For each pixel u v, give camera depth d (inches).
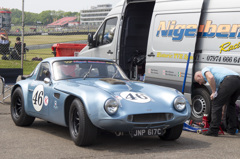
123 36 377.4
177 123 202.4
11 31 826.8
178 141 219.5
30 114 245.1
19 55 705.0
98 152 187.2
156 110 192.4
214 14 275.7
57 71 233.3
